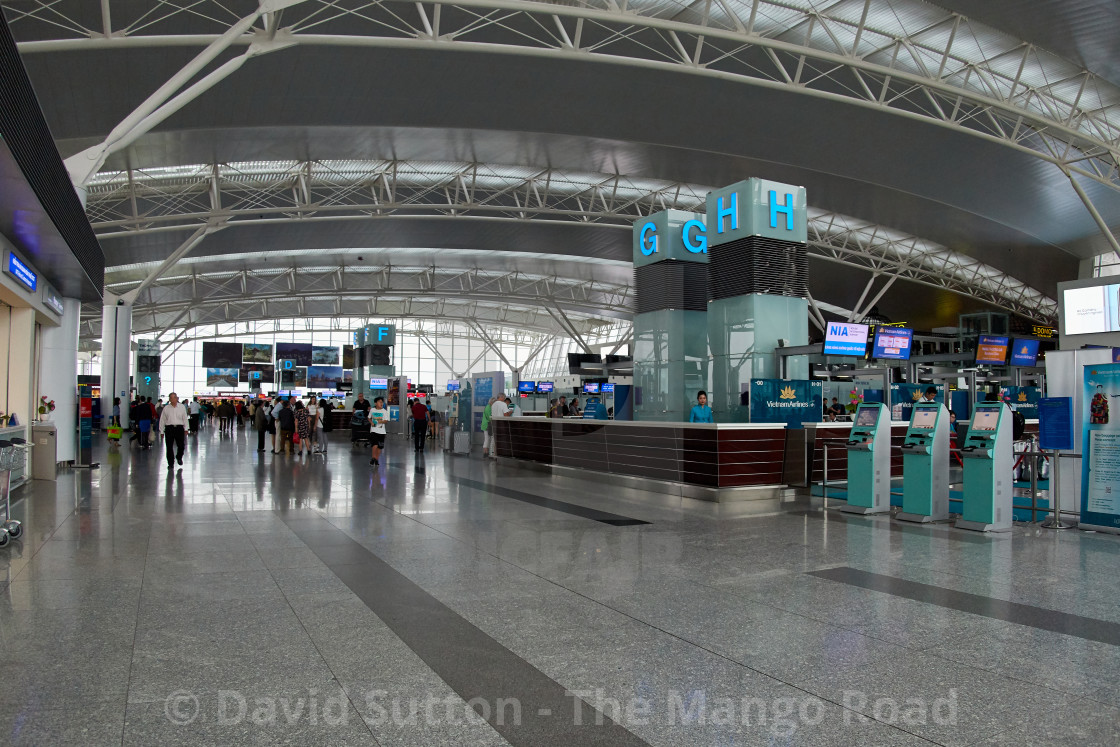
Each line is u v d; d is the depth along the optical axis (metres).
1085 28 19.36
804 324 16.84
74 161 14.71
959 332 44.09
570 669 4.13
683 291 19.06
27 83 8.51
